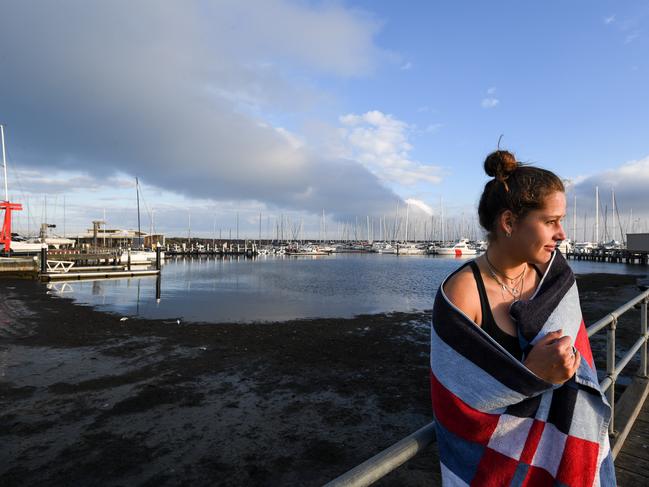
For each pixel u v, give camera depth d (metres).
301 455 5.92
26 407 7.48
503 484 1.14
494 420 1.14
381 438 6.44
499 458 1.14
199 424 6.84
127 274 37.12
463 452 1.18
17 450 5.96
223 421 6.96
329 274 46.34
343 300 24.17
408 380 9.07
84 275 33.81
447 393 1.18
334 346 12.06
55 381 8.86
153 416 7.14
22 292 25.06
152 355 11.00
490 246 1.40
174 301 22.77
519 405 1.16
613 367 3.07
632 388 4.21
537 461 1.16
